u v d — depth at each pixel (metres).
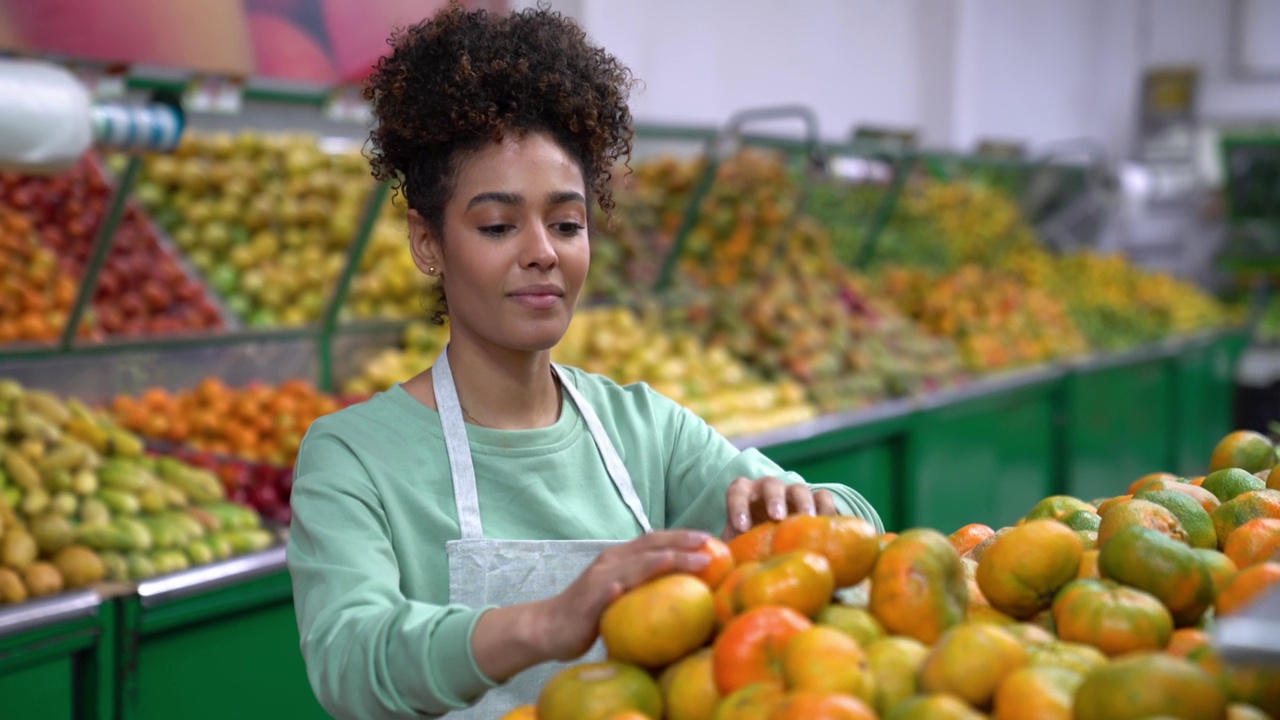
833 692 0.81
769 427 3.84
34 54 2.62
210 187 3.73
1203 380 6.91
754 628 0.88
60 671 2.19
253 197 3.77
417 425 1.35
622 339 4.05
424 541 1.30
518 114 1.26
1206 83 9.57
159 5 2.86
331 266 3.77
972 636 0.85
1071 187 7.54
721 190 4.91
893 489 4.27
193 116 3.59
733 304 4.55
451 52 1.28
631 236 4.62
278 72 3.18
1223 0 9.44
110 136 2.27
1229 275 8.09
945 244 6.29
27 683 2.14
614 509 1.42
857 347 4.55
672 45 6.00
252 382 3.50
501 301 1.28
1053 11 9.23
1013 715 0.80
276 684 2.54
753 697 0.82
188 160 3.69
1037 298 6.04
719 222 4.88
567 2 5.38
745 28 6.52
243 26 3.07
